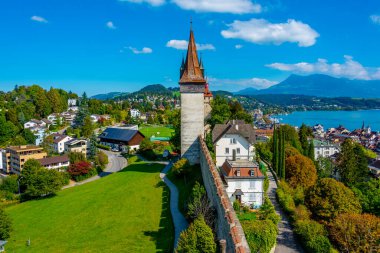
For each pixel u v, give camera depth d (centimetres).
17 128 18800
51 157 12862
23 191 9819
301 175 8038
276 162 8394
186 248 3222
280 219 5700
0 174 13762
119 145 15888
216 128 8750
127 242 4575
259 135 18112
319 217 5891
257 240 4431
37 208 7188
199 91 7544
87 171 11312
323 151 17612
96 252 4425
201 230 3275
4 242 4878
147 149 13350
